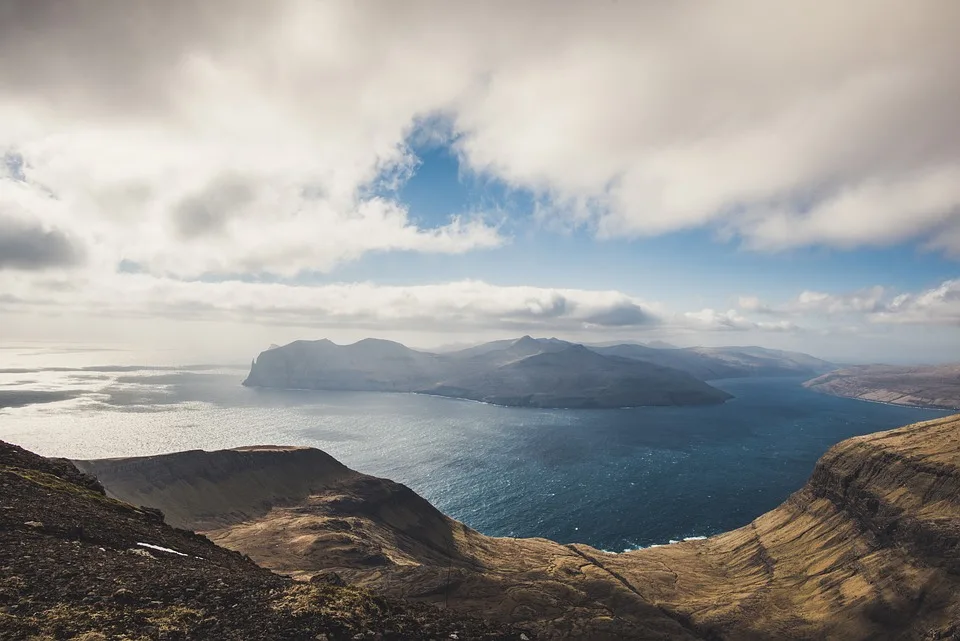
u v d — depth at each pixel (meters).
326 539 178.00
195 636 18.88
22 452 52.00
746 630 155.88
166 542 36.81
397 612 25.08
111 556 27.98
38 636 16.92
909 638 139.25
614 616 119.56
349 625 21.58
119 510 43.50
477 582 134.50
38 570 22.91
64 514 34.38
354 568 153.38
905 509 189.00
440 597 124.12
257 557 157.00
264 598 23.17
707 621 161.12
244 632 19.50
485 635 24.95
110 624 18.61
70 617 18.69
